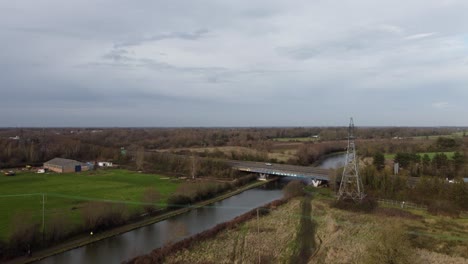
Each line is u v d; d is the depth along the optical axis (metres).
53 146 178.38
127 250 59.56
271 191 117.12
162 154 163.25
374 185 93.62
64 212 76.44
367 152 174.50
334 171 110.06
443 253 55.59
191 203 93.12
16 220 60.50
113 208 72.19
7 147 161.50
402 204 83.75
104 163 158.62
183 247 59.19
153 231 70.31
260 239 64.00
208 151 190.25
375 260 48.22
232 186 117.25
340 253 57.06
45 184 111.75
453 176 110.44
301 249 59.81
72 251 58.72
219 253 57.69
